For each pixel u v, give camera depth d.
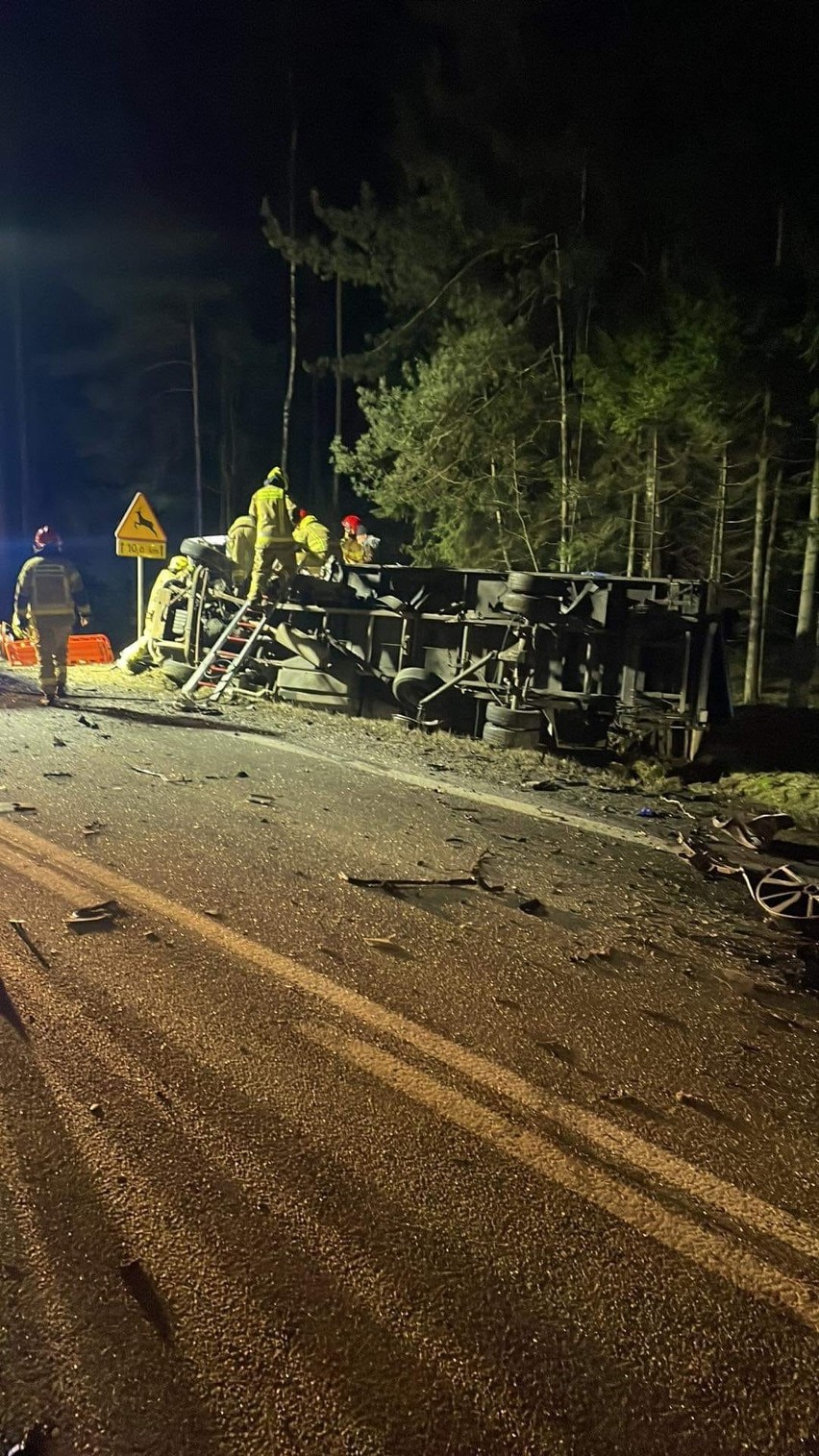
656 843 7.23
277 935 4.87
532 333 19.59
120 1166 3.04
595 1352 2.45
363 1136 3.26
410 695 11.58
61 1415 2.21
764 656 21.98
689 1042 4.08
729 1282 2.72
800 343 15.90
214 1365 2.36
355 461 20.34
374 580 12.28
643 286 18.14
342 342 29.05
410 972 4.57
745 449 17.73
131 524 14.95
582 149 18.33
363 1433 2.21
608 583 10.20
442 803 7.89
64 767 8.06
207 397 33.62
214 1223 2.82
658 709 10.03
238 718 11.41
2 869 5.50
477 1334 2.48
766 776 9.68
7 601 32.38
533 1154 3.22
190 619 13.95
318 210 20.80
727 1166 3.24
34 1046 3.69
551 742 10.61
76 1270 2.62
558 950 4.97
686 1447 2.21
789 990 4.67
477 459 19.81
